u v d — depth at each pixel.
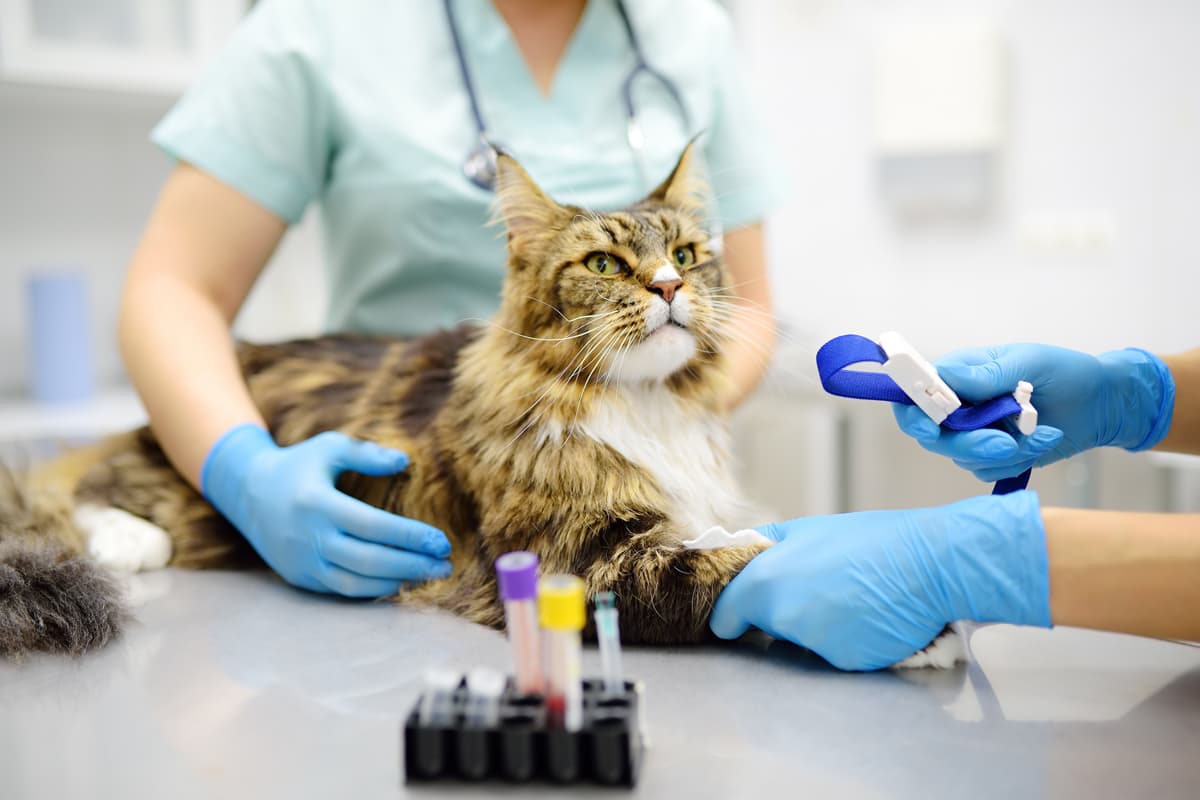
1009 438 0.89
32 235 2.91
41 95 2.73
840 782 0.66
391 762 0.69
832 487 2.90
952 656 0.87
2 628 0.91
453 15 1.46
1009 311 3.17
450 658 0.90
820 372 0.93
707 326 1.08
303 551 1.07
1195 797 0.64
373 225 1.43
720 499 1.12
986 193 3.13
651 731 0.74
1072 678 0.85
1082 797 0.64
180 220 1.35
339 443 1.13
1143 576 0.79
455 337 1.26
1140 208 2.91
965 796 0.64
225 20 2.66
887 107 3.15
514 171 1.09
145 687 0.84
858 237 3.41
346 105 1.39
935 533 0.85
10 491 1.29
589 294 1.04
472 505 1.08
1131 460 2.48
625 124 1.51
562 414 1.02
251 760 0.70
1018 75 3.06
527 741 0.65
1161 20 2.81
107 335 3.04
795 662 0.89
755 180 1.63
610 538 0.97
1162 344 2.91
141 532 1.25
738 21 3.50
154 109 2.97
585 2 1.57
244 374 1.39
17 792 0.65
